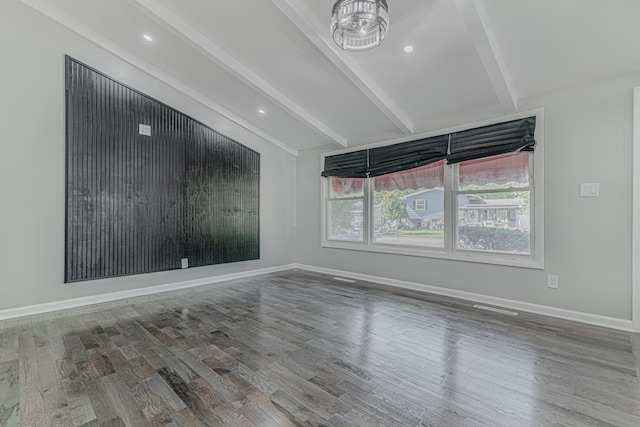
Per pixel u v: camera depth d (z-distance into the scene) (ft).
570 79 9.63
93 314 10.64
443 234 13.14
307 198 18.92
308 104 14.05
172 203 13.85
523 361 7.26
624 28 7.75
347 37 7.27
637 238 8.83
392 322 9.79
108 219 12.05
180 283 14.25
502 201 11.52
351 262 16.55
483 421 5.23
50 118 10.79
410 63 10.29
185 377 6.60
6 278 10.11
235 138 16.29
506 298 11.22
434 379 6.53
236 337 8.69
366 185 15.93
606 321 9.27
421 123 13.66
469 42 9.00
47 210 10.77
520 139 10.78
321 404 5.70
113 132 12.14
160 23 9.87
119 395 5.95
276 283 15.24
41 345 8.15
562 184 10.02
